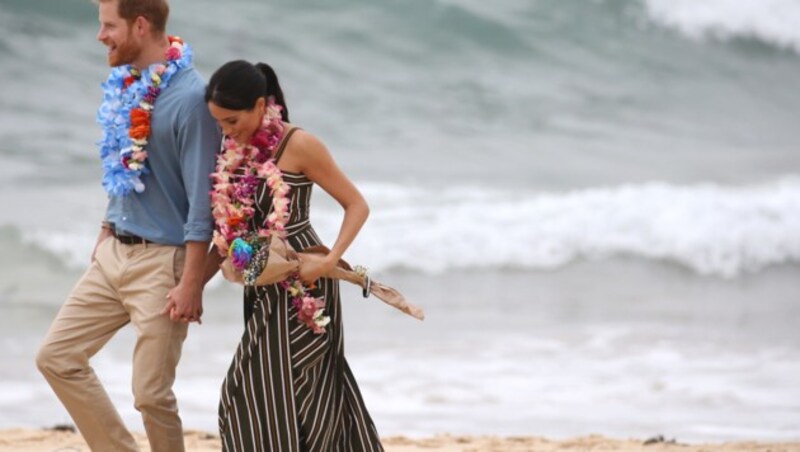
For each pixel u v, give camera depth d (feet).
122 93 49.60
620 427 86.89
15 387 95.66
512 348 114.01
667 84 255.50
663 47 265.13
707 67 265.95
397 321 124.47
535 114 229.45
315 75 224.12
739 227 164.55
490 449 73.46
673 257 158.40
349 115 214.69
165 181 49.55
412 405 92.38
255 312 48.11
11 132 182.09
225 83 46.14
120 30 48.98
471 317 128.36
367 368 104.12
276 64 224.33
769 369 107.14
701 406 93.71
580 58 253.24
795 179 197.47
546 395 96.48
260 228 47.93
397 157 197.26
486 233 158.92
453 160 199.11
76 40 211.61
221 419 48.67
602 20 262.06
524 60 247.29
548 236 159.94
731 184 190.60
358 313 127.24
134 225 49.93
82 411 50.98
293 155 47.67
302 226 48.52
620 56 257.96
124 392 93.35
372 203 168.55
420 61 235.81
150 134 48.91
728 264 159.02
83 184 165.89
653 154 218.18
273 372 47.65
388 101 221.46
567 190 183.32
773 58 273.13
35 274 139.95
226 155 47.83
